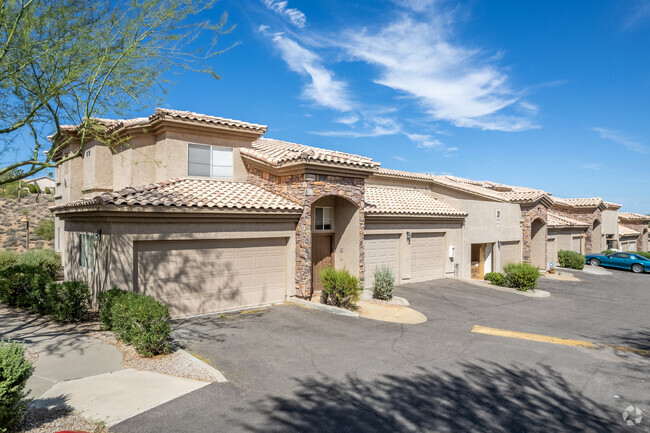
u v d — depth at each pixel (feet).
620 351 33.55
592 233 126.72
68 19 30.66
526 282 63.57
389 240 59.93
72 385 22.08
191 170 50.55
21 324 35.22
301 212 45.21
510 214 83.05
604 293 67.97
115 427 17.79
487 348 32.22
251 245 43.11
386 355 29.12
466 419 20.11
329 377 24.59
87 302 39.42
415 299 51.67
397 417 19.98
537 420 20.36
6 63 29.04
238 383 23.24
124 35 32.78
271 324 36.24
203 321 36.81
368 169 50.34
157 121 48.24
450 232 69.72
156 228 36.37
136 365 25.35
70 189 62.95
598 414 21.33
